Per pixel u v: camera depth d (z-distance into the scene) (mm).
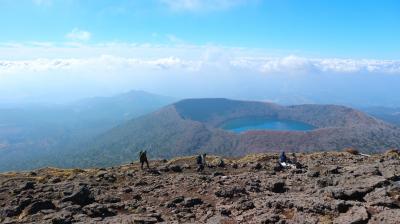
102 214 34500
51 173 64125
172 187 44531
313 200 31812
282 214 31141
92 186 45812
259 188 42062
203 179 48125
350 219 27969
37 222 30703
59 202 36906
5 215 34719
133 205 37250
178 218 32969
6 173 65062
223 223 30109
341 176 41875
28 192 40969
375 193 33875
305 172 51531
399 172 42375
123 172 56688
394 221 26984
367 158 61906
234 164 61125
